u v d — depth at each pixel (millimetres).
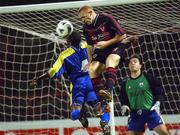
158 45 30844
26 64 33000
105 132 18641
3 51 32312
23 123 27953
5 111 32531
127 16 24781
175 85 30703
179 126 27031
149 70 31500
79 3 22641
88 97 20062
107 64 18625
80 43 20734
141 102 22797
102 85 19719
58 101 32219
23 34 31859
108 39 19047
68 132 27609
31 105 32531
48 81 32156
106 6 23359
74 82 20297
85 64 20422
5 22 25688
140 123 22969
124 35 18844
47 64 32531
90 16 19125
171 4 23828
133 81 22969
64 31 20547
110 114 20828
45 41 31938
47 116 32250
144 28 26031
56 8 22812
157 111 22703
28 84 32562
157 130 22641
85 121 20328
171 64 32000
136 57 23203
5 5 28234
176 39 31422
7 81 32750
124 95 23234
